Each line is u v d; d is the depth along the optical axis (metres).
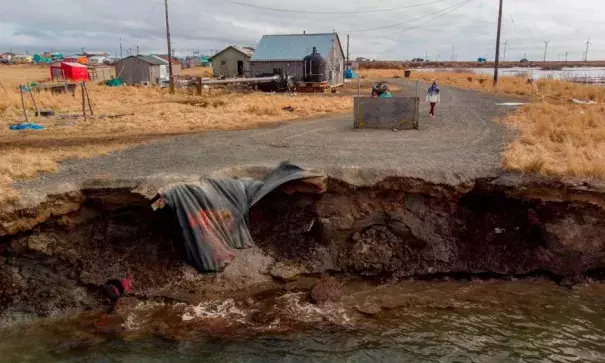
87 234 11.48
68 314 10.26
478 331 9.57
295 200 12.48
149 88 42.41
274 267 11.64
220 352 8.90
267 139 17.62
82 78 53.41
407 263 12.10
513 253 12.09
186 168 12.97
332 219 12.28
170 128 20.50
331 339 9.31
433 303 10.65
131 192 11.41
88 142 17.25
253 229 12.27
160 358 8.72
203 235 11.30
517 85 42.12
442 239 12.31
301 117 24.03
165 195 11.32
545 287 11.31
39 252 10.75
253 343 9.19
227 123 21.89
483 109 26.00
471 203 12.73
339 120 22.81
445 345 9.12
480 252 12.16
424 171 12.52
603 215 11.88
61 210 11.02
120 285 10.78
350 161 13.52
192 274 11.17
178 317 10.05
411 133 18.69
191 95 36.34
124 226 11.66
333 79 46.38
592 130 17.33
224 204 11.72
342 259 12.09
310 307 10.48
